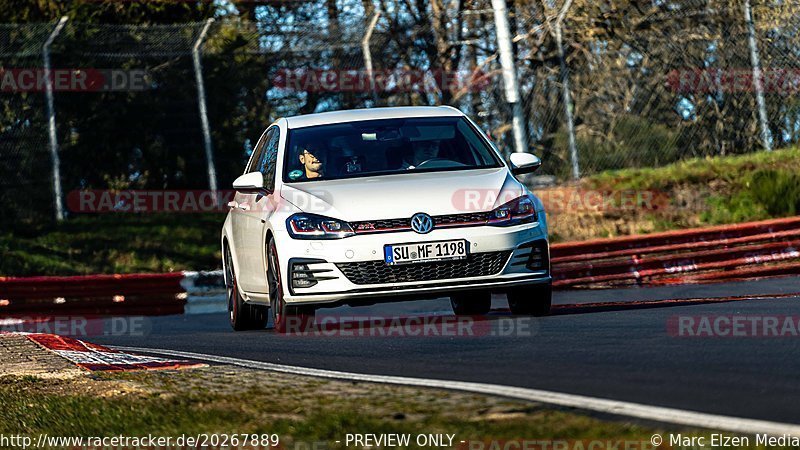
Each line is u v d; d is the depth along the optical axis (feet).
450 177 94.12
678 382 55.77
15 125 223.51
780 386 53.11
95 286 174.50
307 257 89.30
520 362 67.36
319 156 98.32
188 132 232.94
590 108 206.80
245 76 229.66
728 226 164.25
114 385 64.95
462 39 212.84
